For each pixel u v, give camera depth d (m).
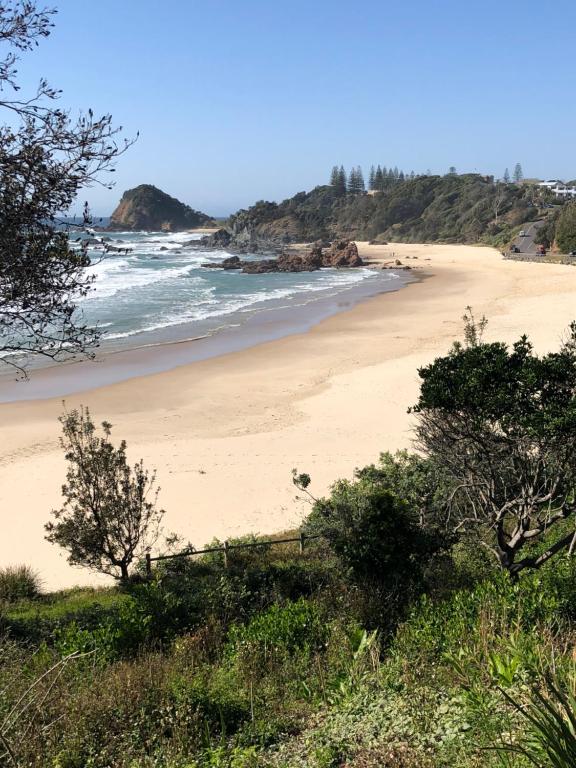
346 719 5.45
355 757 4.81
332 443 23.81
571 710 3.82
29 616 11.41
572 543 9.23
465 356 9.12
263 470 21.44
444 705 5.20
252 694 6.19
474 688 5.20
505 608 6.61
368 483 13.03
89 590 13.66
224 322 49.62
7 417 27.27
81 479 12.88
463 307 55.22
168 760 5.09
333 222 194.75
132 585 12.58
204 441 24.36
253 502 19.11
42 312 7.34
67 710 5.75
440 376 8.97
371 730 5.14
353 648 7.25
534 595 7.00
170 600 9.47
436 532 10.45
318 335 44.19
